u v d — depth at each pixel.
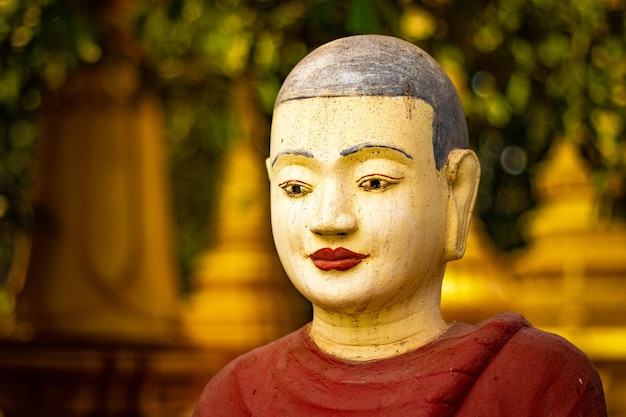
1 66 7.21
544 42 6.69
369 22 5.45
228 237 7.86
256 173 7.72
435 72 3.67
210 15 7.12
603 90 6.62
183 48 7.57
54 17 6.23
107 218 7.00
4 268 8.52
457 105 3.72
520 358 3.41
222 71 7.50
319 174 3.52
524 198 8.88
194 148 9.36
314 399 3.45
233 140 7.38
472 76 6.90
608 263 6.94
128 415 6.63
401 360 3.51
